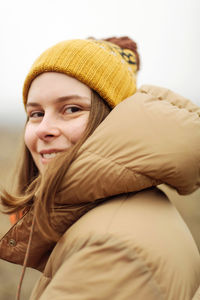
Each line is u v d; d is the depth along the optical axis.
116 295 0.67
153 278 0.69
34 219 0.87
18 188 1.32
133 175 0.80
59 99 0.96
